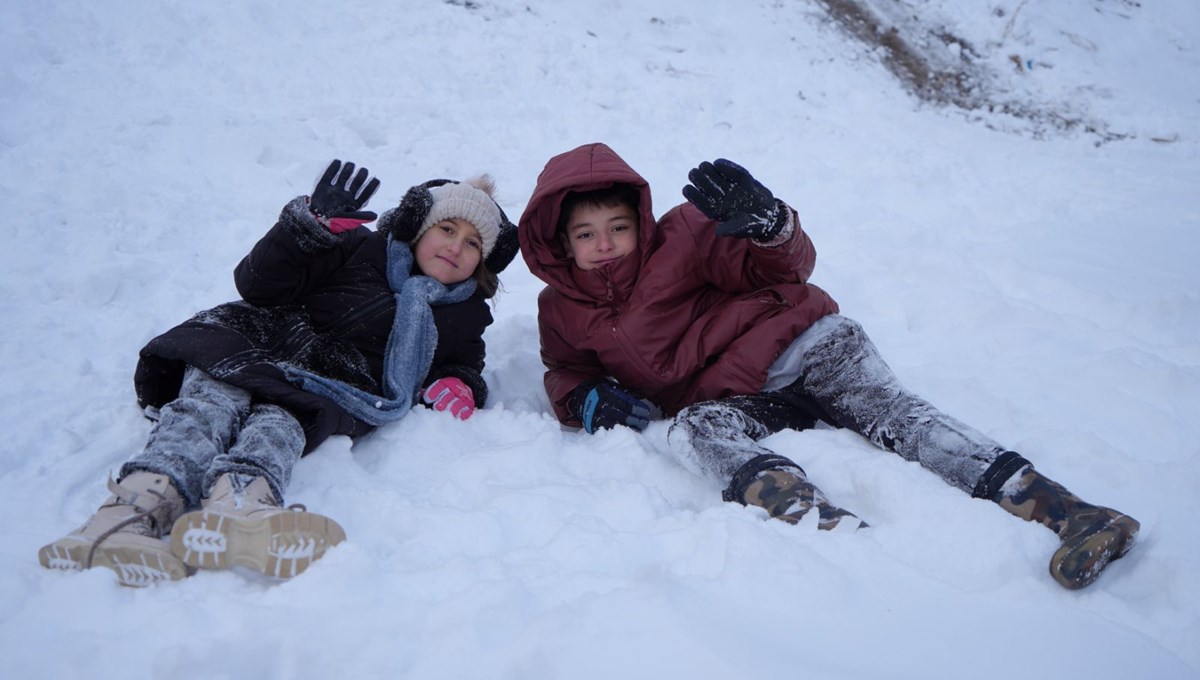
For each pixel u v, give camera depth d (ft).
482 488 9.02
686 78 26.04
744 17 29.53
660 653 6.34
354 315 10.49
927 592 7.27
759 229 9.78
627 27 27.91
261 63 21.97
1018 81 29.22
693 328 10.55
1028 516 8.13
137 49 21.24
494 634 6.63
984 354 12.67
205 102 19.77
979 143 25.31
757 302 10.45
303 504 8.32
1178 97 29.76
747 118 24.54
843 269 15.60
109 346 11.57
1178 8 34.17
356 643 6.60
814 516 8.16
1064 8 32.40
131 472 7.96
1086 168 23.62
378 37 24.47
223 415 8.76
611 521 8.54
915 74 28.94
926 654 6.52
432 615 6.83
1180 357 12.52
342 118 20.26
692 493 9.43
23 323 11.75
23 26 20.90
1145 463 9.32
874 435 9.60
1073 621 6.94
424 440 10.04
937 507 8.18
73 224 14.58
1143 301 13.97
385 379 10.39
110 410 10.21
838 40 29.50
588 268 10.69
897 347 13.01
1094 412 10.82
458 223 10.76
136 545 7.16
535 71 24.43
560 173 10.61
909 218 19.10
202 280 13.66
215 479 7.92
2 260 13.24
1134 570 7.82
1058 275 15.19
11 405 10.03
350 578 7.16
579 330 10.79
